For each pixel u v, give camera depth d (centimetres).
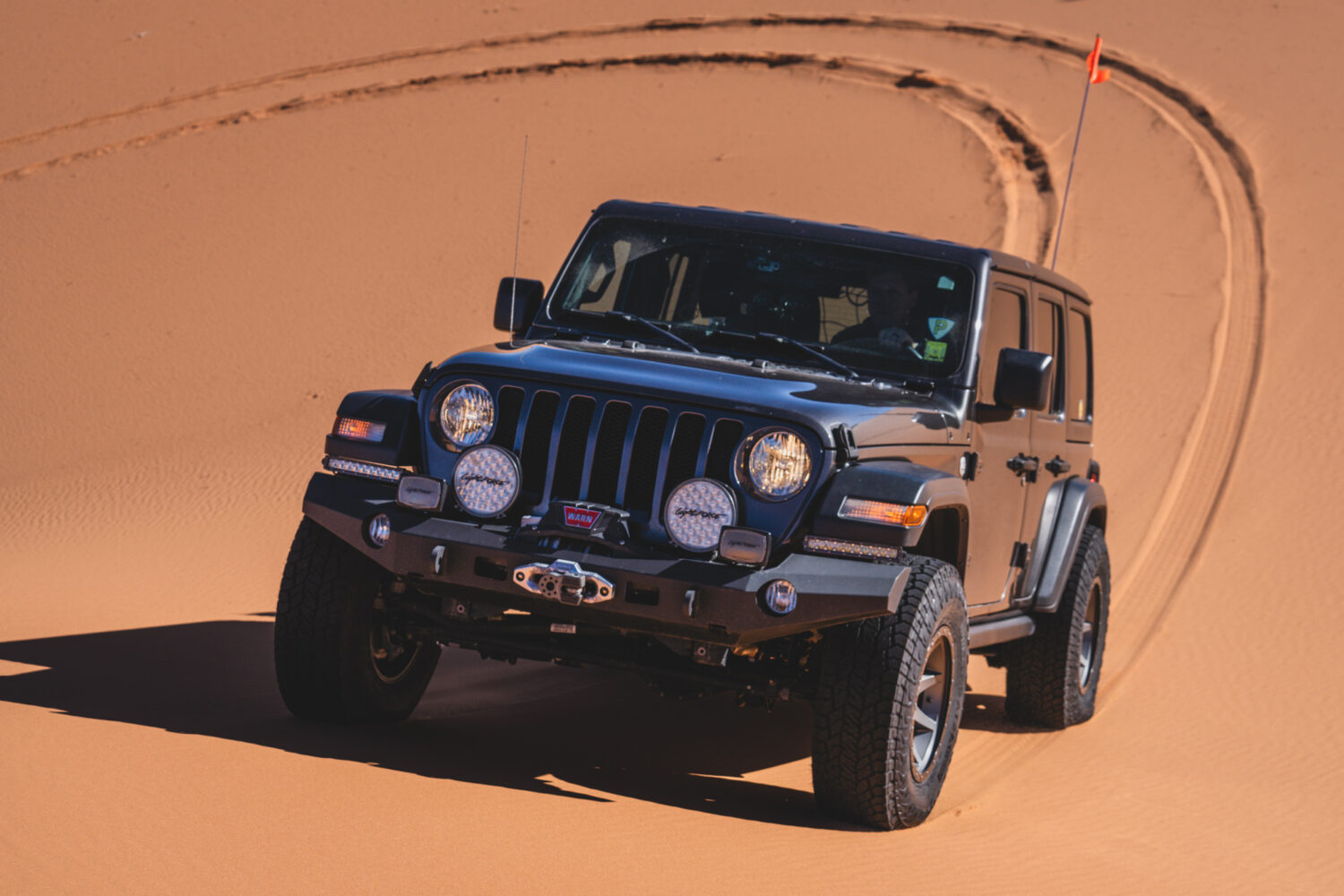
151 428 2458
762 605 518
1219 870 575
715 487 531
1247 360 2636
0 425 2519
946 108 4375
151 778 491
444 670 860
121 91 5219
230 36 5844
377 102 4875
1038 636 852
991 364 672
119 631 896
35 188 4197
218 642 870
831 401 562
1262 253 3219
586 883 430
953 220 3453
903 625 537
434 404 578
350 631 605
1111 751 827
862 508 527
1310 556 1661
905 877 487
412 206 3816
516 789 539
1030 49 4906
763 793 608
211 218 3812
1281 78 4478
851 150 4062
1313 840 657
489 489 554
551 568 523
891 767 538
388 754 575
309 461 2214
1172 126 4116
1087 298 881
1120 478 2062
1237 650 1249
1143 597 1477
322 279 3309
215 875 400
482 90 4903
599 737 696
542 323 678
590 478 551
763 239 677
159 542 1706
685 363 596
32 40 5906
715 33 5341
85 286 3334
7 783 464
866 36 5166
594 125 4466
